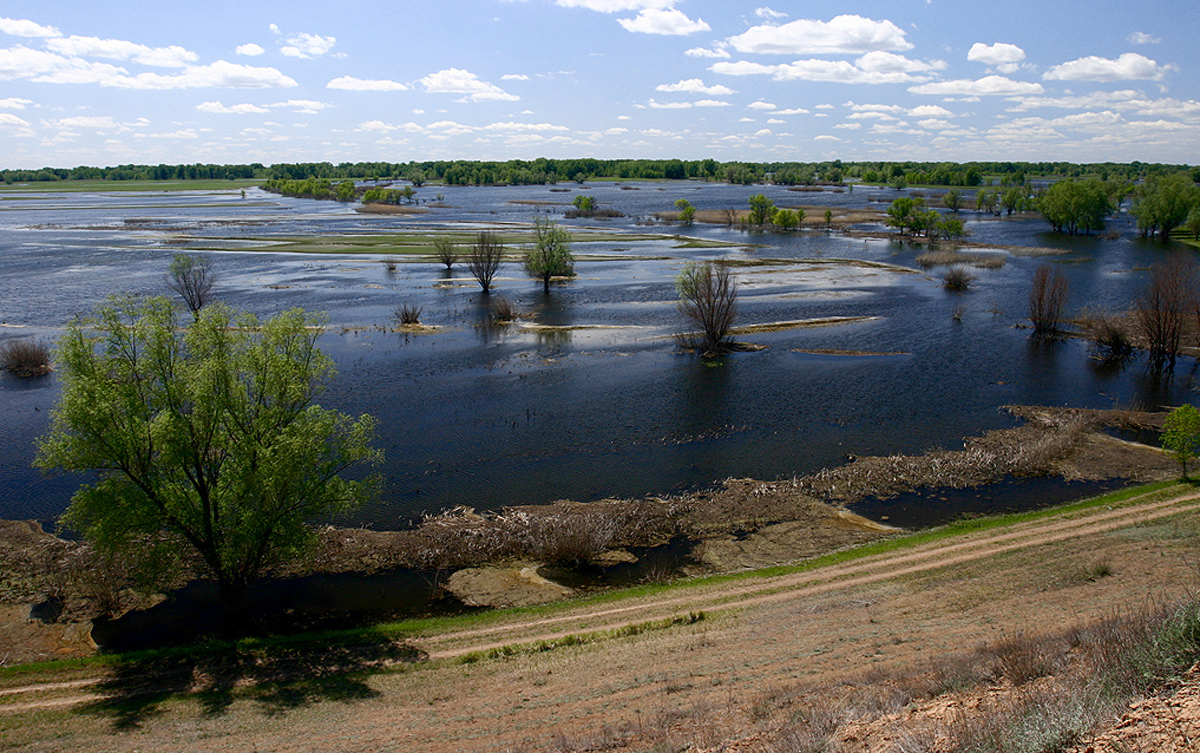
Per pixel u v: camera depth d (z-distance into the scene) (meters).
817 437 39.88
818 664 18.86
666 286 86.94
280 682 20.55
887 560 26.22
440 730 17.36
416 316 68.00
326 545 28.80
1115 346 55.38
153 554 23.88
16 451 39.16
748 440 39.50
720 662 19.67
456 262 104.38
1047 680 13.02
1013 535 27.45
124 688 20.55
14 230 145.62
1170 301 51.47
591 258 109.62
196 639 23.58
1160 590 20.38
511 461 37.09
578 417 43.28
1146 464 34.97
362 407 45.44
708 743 14.15
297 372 25.67
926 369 52.44
